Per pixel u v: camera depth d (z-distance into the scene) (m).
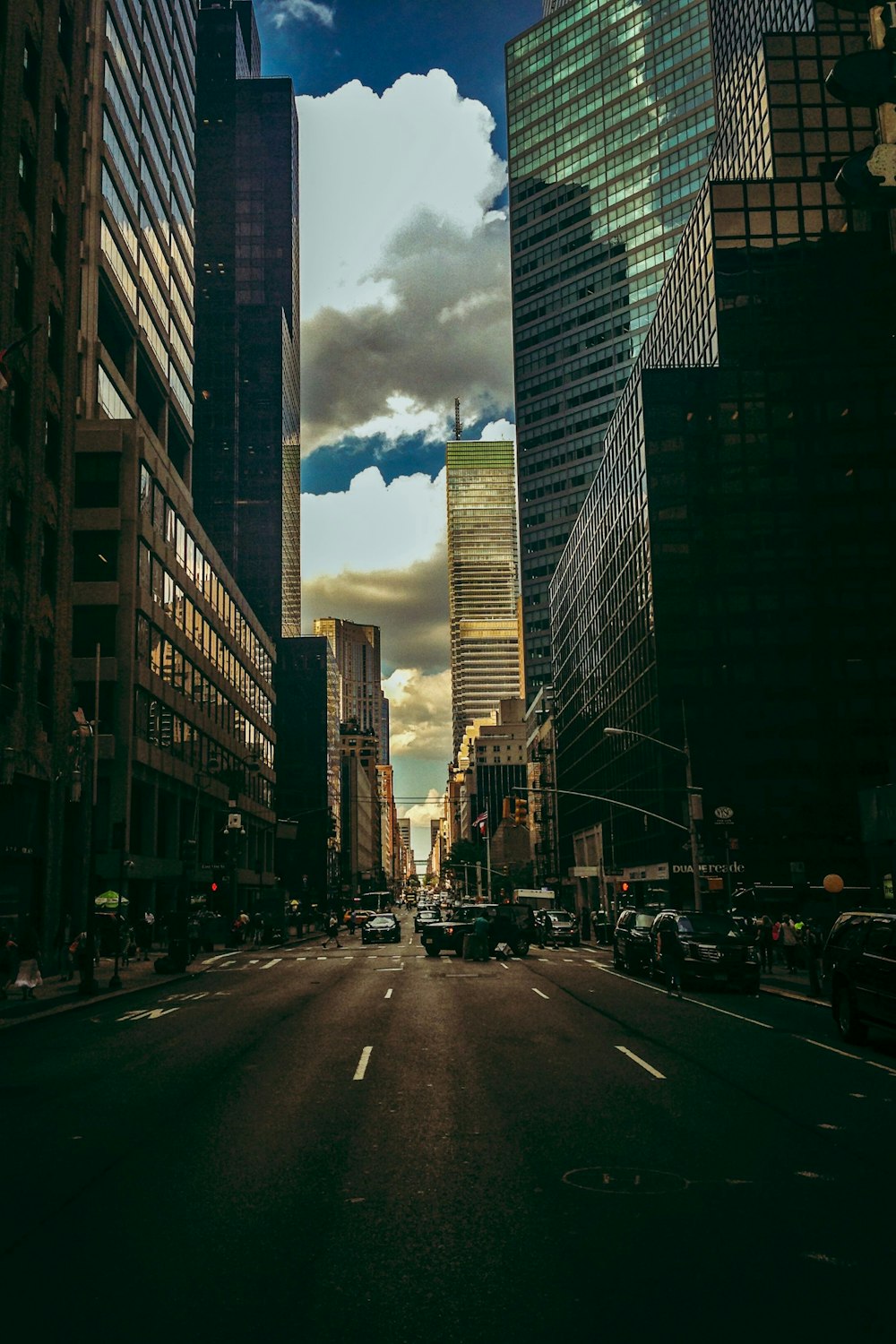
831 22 73.94
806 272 65.88
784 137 71.75
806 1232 6.82
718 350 65.44
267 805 101.00
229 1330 5.30
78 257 41.47
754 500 63.59
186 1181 8.31
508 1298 5.70
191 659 66.81
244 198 151.25
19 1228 7.07
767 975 32.16
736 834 59.78
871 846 35.06
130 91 70.44
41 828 36.66
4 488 32.59
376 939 62.16
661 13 139.88
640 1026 18.84
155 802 57.78
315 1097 12.02
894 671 61.56
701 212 69.44
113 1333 5.27
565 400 146.25
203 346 142.50
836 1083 12.66
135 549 53.06
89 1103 11.96
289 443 152.38
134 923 55.59
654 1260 6.31
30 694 34.84
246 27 170.62
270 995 26.61
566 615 102.88
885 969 15.12
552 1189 7.92
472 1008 22.09
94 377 59.81
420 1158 9.00
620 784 74.94
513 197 158.00
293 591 156.75
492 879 147.75
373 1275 6.10
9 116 33.56
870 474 63.72
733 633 62.09
